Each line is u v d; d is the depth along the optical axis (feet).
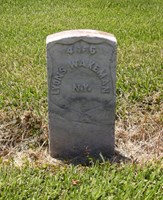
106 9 16.99
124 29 13.92
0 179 6.32
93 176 6.45
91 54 6.53
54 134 6.99
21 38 12.84
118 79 9.38
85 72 6.64
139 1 18.39
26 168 6.62
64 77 6.66
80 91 6.73
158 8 17.24
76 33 6.49
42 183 6.30
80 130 6.96
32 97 8.68
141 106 8.53
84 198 5.98
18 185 6.21
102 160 6.98
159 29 13.99
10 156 7.13
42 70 10.23
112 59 6.55
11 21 14.96
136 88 8.99
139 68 10.18
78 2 18.01
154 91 8.94
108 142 7.05
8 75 9.89
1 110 8.18
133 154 7.24
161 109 8.38
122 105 8.38
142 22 14.98
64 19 15.23
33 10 16.76
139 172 6.48
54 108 6.84
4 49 11.80
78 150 7.09
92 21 14.92
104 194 6.03
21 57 11.17
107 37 6.48
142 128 7.72
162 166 6.68
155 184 6.29
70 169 6.62
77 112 6.85
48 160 7.02
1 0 18.26
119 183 6.28
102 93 6.74
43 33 13.37
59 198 6.03
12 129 7.61
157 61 10.65
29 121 7.72
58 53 6.53
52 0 18.35
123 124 7.94
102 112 6.85
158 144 7.43
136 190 6.13
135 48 11.86
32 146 7.37
